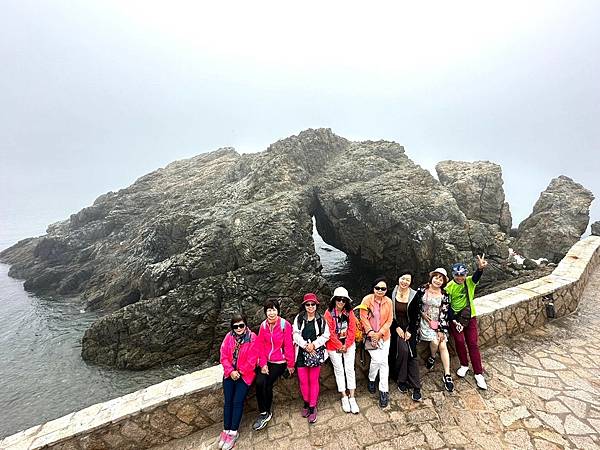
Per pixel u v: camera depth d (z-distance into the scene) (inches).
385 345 221.6
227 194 1130.7
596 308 340.2
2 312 1064.8
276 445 196.5
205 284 771.4
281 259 809.5
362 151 1245.7
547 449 178.7
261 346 212.7
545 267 844.0
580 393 218.5
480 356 250.1
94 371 717.3
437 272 232.4
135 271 996.6
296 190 1042.1
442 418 203.8
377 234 965.8
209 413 217.8
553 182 1162.6
